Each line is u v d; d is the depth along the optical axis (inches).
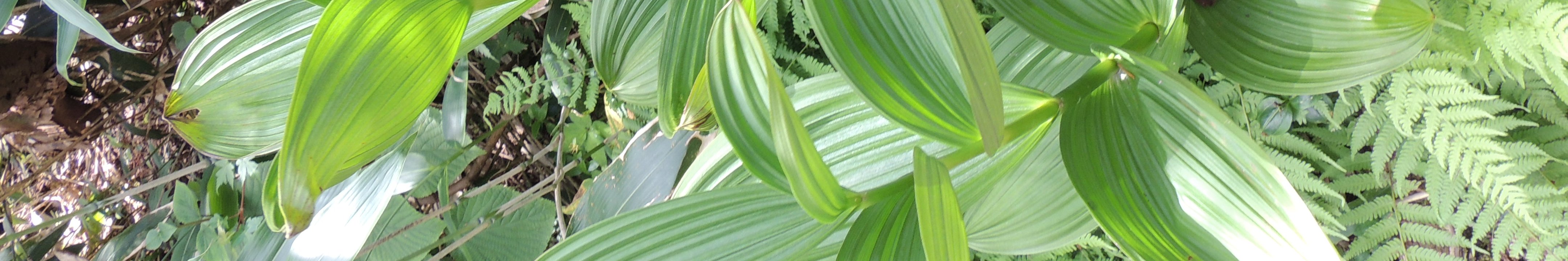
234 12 42.8
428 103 33.3
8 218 98.2
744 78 30.2
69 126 93.6
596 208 61.6
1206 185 34.3
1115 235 34.1
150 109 97.4
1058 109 35.7
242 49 42.1
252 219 81.4
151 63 91.1
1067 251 72.1
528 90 85.4
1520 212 59.4
